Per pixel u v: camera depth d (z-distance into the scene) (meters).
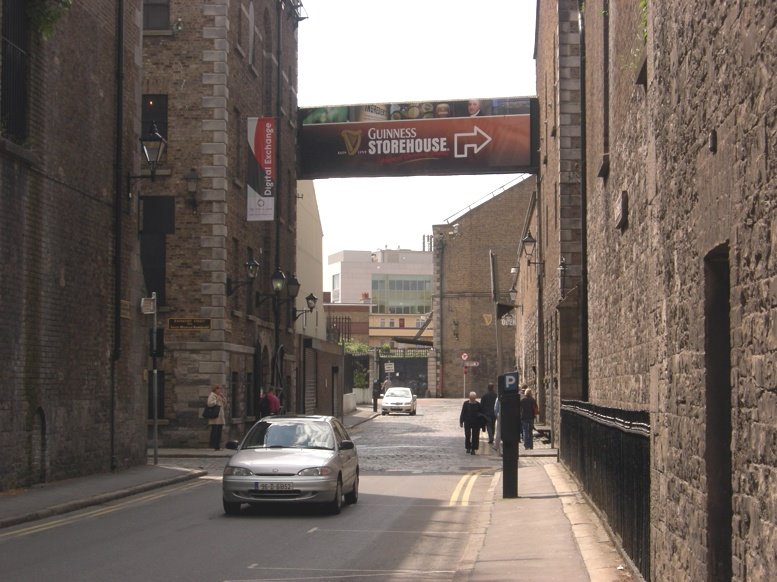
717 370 11.02
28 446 29.00
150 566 17.23
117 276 35.75
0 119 27.52
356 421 81.38
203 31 50.03
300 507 26.59
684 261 12.23
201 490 31.22
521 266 93.56
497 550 18.73
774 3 8.20
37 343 29.48
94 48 33.94
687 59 11.89
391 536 21.36
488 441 54.88
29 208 28.98
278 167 62.28
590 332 32.09
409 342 134.25
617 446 17.92
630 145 22.20
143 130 49.97
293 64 68.19
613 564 16.47
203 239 49.34
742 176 9.28
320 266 86.75
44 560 17.78
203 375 48.81
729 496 10.91
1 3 27.22
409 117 67.75
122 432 36.62
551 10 52.53
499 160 66.94
